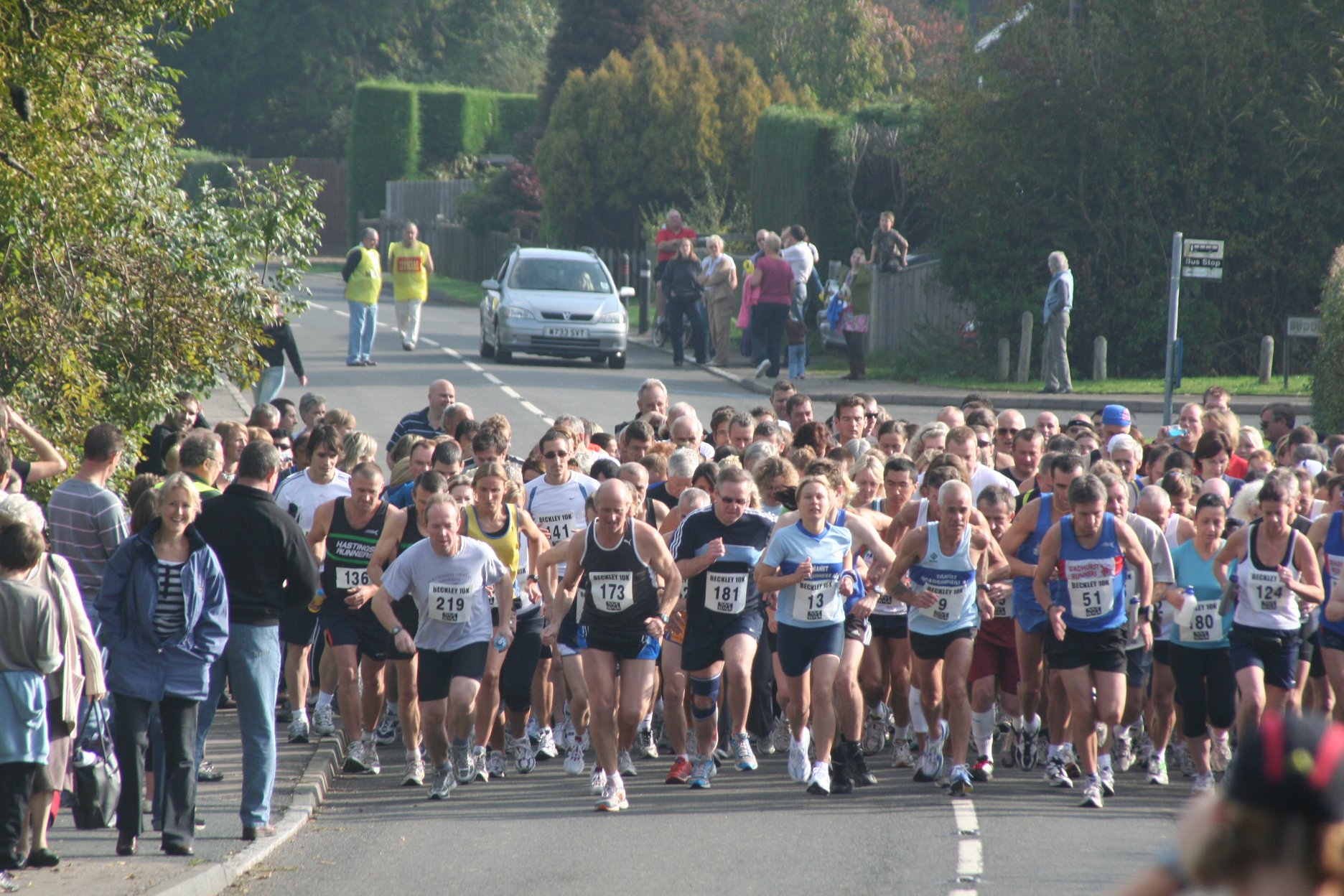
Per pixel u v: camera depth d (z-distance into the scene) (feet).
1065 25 350.43
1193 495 131.85
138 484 122.93
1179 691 119.44
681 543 119.34
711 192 547.90
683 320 368.89
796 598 116.47
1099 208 352.90
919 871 95.96
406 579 113.50
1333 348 242.78
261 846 99.71
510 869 97.55
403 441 145.69
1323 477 141.79
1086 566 113.09
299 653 131.44
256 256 188.14
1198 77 343.05
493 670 118.93
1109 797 118.21
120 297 167.63
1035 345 351.05
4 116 134.92
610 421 276.21
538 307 351.87
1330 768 26.58
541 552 123.95
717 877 94.99
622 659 115.24
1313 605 115.44
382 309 530.27
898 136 412.16
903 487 131.54
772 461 126.82
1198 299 352.28
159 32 172.55
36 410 156.97
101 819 96.32
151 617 93.86
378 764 126.93
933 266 378.94
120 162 167.32
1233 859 27.20
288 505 135.23
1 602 87.61
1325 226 347.97
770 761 131.64
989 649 124.16
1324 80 342.64
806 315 402.31
